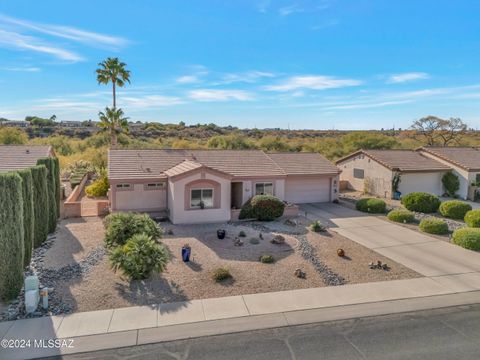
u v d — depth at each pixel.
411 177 31.53
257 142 61.28
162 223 21.30
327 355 8.38
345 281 12.92
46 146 27.81
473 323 9.98
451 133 56.72
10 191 11.22
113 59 44.12
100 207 23.19
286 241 17.64
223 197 21.88
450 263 15.01
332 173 29.02
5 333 9.22
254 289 12.05
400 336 9.25
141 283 12.35
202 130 82.88
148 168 23.97
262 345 8.78
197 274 13.25
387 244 17.70
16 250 11.35
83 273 13.20
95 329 9.44
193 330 9.44
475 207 27.42
